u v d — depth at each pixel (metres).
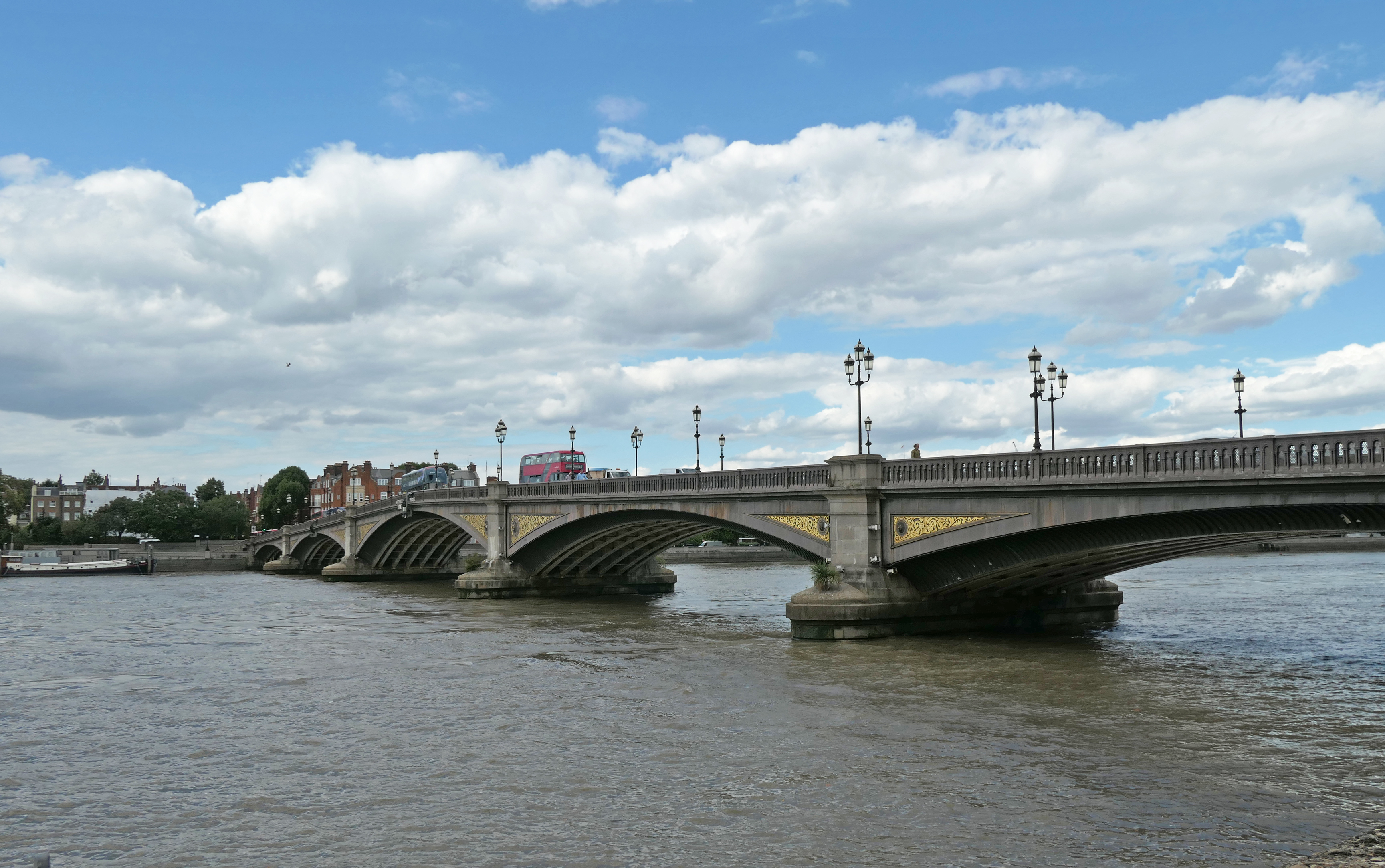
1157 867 18.05
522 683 37.16
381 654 46.12
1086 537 39.03
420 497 94.12
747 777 24.09
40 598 90.06
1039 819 20.80
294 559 143.12
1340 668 38.09
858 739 27.52
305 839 20.50
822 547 48.12
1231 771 24.08
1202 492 33.81
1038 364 41.41
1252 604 64.25
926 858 18.69
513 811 21.91
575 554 76.06
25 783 25.19
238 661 45.03
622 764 25.47
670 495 58.25
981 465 41.19
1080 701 32.22
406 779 24.62
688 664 40.69
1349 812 20.94
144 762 27.08
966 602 48.38
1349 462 30.12
